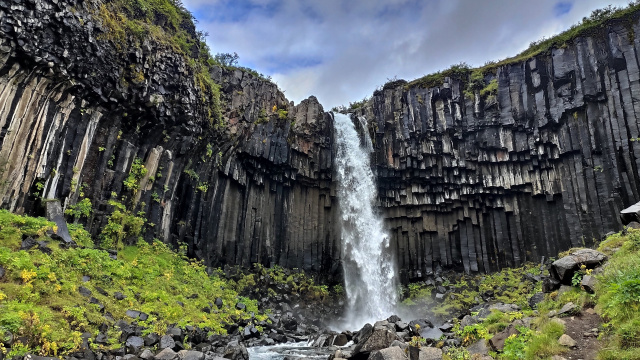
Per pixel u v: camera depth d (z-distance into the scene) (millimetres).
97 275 13164
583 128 25047
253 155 25750
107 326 11125
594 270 10109
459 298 25547
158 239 19281
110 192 17438
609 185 23469
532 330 8758
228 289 21141
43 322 9484
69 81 15219
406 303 27609
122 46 17016
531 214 27469
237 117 25016
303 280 26469
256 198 26969
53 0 13727
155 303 14023
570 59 25906
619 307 7793
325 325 25156
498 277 26531
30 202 14203
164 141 20250
